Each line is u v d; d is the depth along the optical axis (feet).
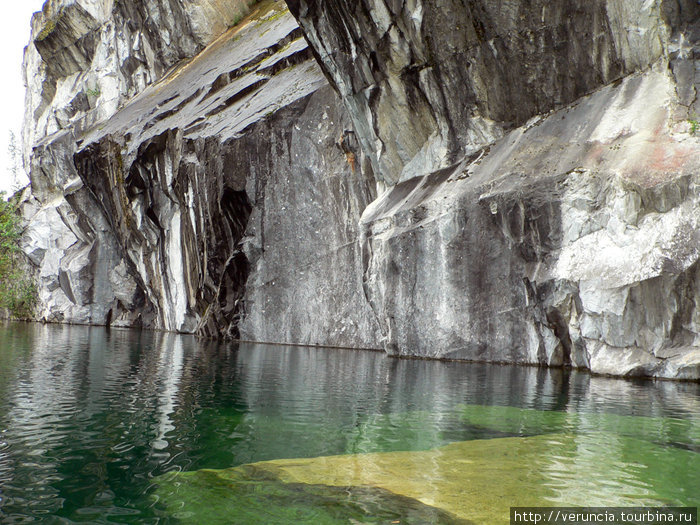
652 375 43.68
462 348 58.59
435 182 66.33
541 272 51.72
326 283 82.12
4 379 37.83
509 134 62.95
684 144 46.11
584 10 56.13
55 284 172.35
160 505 15.01
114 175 122.72
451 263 59.62
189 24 150.61
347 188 80.28
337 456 20.01
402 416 27.84
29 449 20.27
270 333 87.10
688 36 52.24
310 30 70.54
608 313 45.47
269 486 16.57
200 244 99.35
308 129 84.02
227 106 101.81
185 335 104.99
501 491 16.05
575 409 30.07
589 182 49.26
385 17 64.59
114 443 21.43
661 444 22.08
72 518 14.05
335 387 38.17
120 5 164.35
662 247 43.37
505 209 54.95
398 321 64.08
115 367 47.39
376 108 71.31
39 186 184.03
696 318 42.22
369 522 13.67
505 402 32.27
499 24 59.82
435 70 65.46
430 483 16.81
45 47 193.06
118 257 156.25
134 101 150.00
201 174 93.25
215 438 22.54
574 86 58.59
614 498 15.47
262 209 87.35
